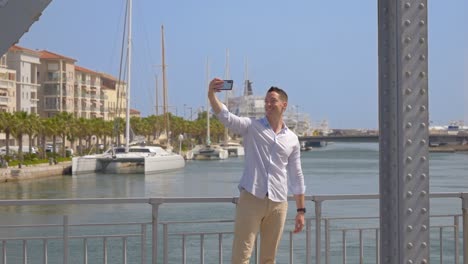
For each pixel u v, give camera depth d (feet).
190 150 430.61
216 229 78.28
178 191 185.68
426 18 9.33
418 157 9.32
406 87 9.24
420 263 9.40
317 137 543.39
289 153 17.49
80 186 202.28
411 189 9.32
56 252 57.31
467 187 186.39
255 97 506.89
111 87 503.20
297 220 18.12
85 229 79.56
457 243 21.40
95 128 341.62
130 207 110.11
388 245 9.66
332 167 323.37
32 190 186.80
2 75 325.62
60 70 402.31
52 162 259.60
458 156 508.94
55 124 280.72
